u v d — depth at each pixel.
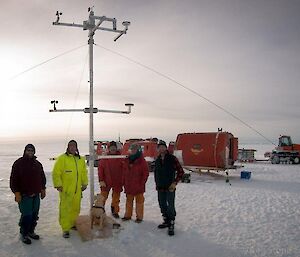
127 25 7.39
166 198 7.15
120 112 7.76
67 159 6.59
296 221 8.05
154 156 20.89
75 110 7.43
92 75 7.50
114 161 7.86
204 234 6.88
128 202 7.62
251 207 9.71
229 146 18.69
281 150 32.91
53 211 8.75
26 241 6.05
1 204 9.65
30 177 6.15
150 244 6.21
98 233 6.46
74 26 7.41
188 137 19.42
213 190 13.32
